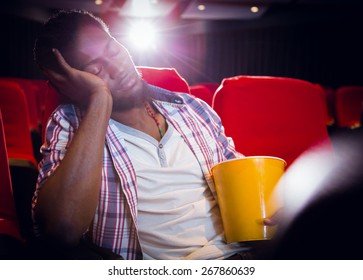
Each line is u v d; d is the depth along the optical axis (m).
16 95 1.80
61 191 0.91
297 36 8.14
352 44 7.79
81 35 1.07
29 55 7.25
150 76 1.39
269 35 8.27
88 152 0.94
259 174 0.93
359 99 3.72
